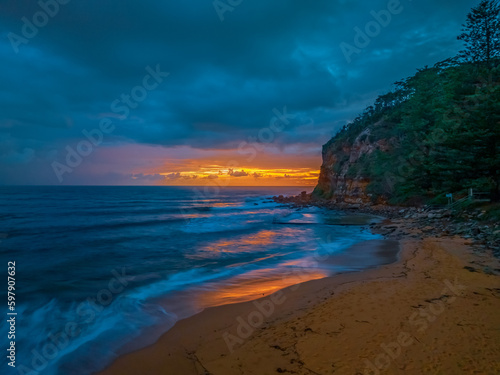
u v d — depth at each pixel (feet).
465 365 12.23
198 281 31.17
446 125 71.97
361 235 62.23
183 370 13.92
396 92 181.57
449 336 14.67
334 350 14.14
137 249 51.29
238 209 155.63
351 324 16.81
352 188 151.02
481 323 15.84
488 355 12.82
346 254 41.11
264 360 13.80
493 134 56.49
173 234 69.77
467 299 19.36
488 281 22.91
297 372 12.54
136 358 15.52
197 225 88.79
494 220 49.24
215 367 13.65
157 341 17.24
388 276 26.76
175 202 216.54
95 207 157.69
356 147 167.22
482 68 93.86
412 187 98.84
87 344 17.57
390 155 132.67
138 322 20.57
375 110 210.59
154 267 38.17
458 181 70.23
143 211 139.03
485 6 102.99
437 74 119.75
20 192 350.43
